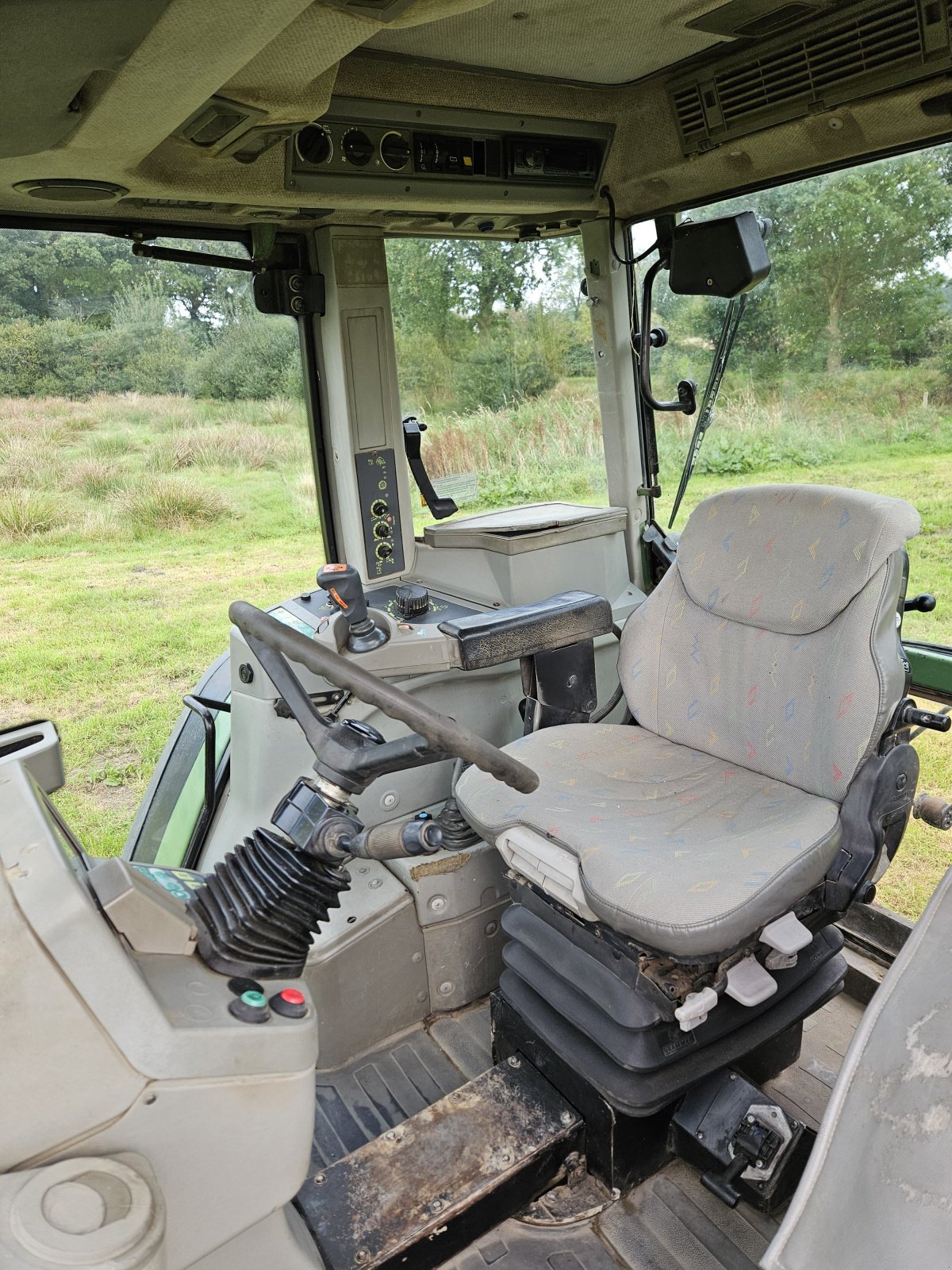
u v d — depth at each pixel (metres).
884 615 1.63
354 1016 1.92
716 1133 1.56
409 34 1.65
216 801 2.27
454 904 1.99
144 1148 0.88
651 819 1.68
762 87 1.83
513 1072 1.70
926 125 1.69
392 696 1.02
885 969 2.09
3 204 1.78
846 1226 0.96
